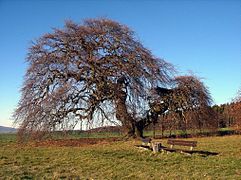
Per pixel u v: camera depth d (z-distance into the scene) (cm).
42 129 3625
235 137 3797
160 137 4200
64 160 2184
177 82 4334
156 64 3944
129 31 3903
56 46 3847
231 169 1694
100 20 3912
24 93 3728
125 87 3819
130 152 2448
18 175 1617
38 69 3747
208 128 4416
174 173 1638
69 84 3669
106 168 1836
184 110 4356
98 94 3741
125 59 3828
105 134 3816
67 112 3709
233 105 4584
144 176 1584
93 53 3834
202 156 2125
